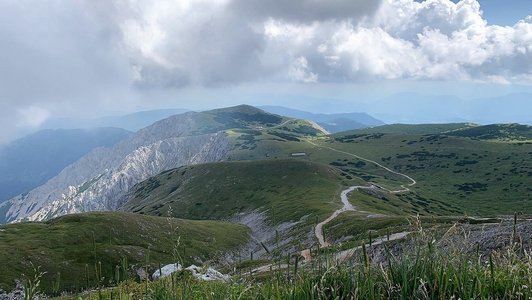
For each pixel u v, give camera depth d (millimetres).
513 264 7230
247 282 8438
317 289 6805
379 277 7266
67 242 118625
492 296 6602
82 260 105875
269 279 7910
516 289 6609
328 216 146375
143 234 138750
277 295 7152
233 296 8094
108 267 103750
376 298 6797
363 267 7281
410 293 6875
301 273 7562
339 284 7219
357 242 7977
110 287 8711
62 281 93875
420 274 6977
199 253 130875
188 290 8445
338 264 7430
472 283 6629
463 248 7531
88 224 136125
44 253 106875
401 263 7156
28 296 6332
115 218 144625
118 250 112375
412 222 7656
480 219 69438
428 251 7203
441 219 80000
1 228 133250
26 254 103312
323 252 7941
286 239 121000
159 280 8961
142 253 114938
